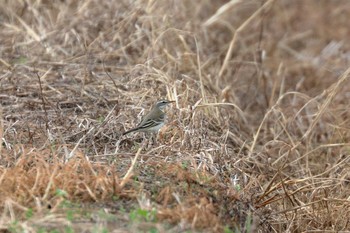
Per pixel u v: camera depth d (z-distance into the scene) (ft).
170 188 36.27
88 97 49.52
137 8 60.08
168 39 58.90
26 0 62.59
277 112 55.42
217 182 38.96
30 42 57.62
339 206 43.75
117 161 40.04
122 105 47.98
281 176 45.24
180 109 46.42
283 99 60.95
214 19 65.51
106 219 33.35
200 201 35.27
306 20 76.48
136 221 33.12
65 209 33.86
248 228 36.63
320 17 76.89
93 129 43.88
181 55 56.03
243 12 75.41
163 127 44.80
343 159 49.29
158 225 32.89
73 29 59.16
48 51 56.80
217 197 37.04
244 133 53.57
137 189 36.19
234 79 60.59
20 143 41.16
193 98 50.34
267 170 47.03
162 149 41.81
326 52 70.38
